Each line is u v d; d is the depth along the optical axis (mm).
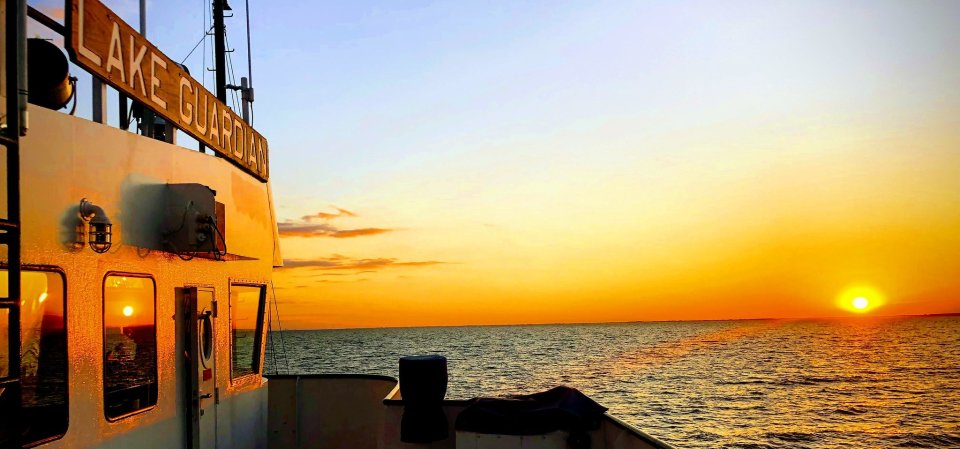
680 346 159375
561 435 5711
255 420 7559
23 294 3967
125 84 4719
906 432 41719
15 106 2965
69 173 4363
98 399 4594
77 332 4387
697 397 60781
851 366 91188
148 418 5211
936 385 66562
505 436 5711
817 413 50469
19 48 3021
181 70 5680
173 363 5629
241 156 7109
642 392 65125
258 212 7691
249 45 8305
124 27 4723
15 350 2938
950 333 195250
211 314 6371
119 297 4891
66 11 4035
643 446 5066
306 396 9062
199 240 5430
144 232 5180
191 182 5910
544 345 179625
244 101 8117
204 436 6113
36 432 4016
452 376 86062
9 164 2943
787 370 87375
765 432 42469
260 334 7828
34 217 4039
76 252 4379
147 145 5258
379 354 139375
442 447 6266
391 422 6426
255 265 7676
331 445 8906
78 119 4484
